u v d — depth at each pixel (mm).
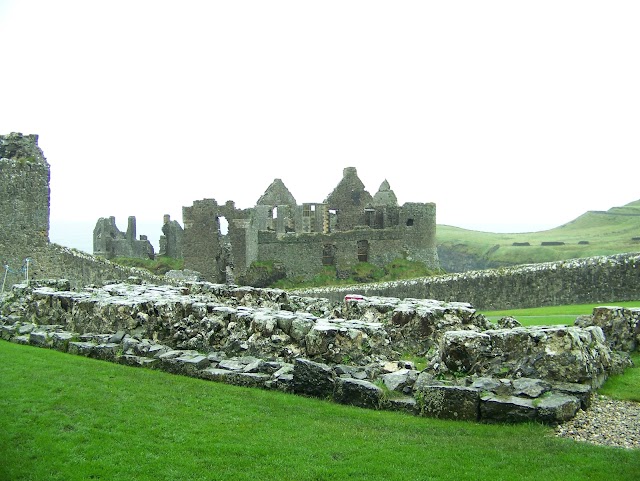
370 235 69062
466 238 146250
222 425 12875
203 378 16625
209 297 25641
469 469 10367
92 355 19453
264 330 17391
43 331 22312
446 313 20156
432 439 11680
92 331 21297
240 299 26391
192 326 19344
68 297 23547
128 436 12328
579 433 11594
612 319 18266
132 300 21359
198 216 63656
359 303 22703
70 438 12219
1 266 41000
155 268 66750
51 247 42531
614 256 36094
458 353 14383
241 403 14195
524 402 12352
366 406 13852
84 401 14344
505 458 10617
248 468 10867
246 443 11891
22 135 43281
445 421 12695
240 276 62406
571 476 9844
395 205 73500
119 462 11164
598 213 152750
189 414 13539
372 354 16125
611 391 13875
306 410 13633
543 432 11695
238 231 62656
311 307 25609
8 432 12492
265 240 64938
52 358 18734
